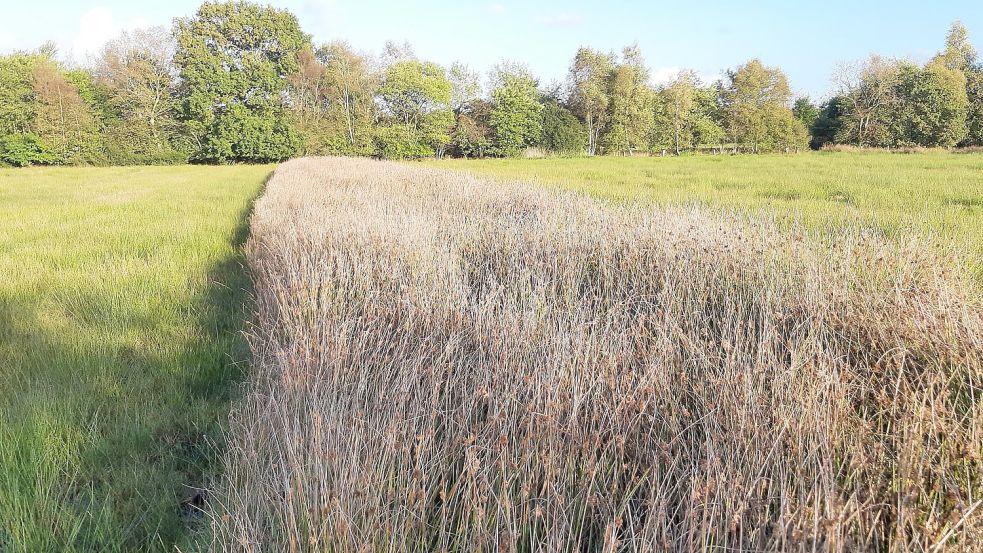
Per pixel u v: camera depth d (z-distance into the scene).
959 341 3.21
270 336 4.19
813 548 1.80
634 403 2.79
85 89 53.62
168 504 2.86
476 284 5.22
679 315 4.13
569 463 2.43
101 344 4.77
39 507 2.67
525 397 2.83
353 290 4.72
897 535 1.93
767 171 23.80
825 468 2.19
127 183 23.88
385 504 2.22
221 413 3.73
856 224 7.57
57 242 9.48
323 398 2.92
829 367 3.00
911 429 2.38
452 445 2.63
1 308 5.73
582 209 7.75
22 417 3.41
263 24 55.75
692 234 5.71
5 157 45.62
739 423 2.56
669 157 48.62
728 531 2.04
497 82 65.75
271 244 6.73
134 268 7.42
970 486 2.17
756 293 4.35
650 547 1.93
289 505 2.15
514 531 2.01
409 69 58.03
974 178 18.02
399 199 9.73
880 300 3.91
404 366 3.21
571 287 4.82
